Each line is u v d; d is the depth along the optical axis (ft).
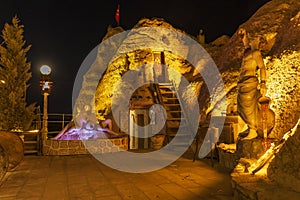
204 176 23.79
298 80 27.68
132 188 20.27
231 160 26.27
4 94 42.57
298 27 32.40
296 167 13.75
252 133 23.80
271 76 31.19
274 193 13.07
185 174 24.68
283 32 35.99
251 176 16.33
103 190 19.81
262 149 21.79
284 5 40.57
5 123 41.60
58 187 20.81
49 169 27.91
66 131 43.24
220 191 19.01
